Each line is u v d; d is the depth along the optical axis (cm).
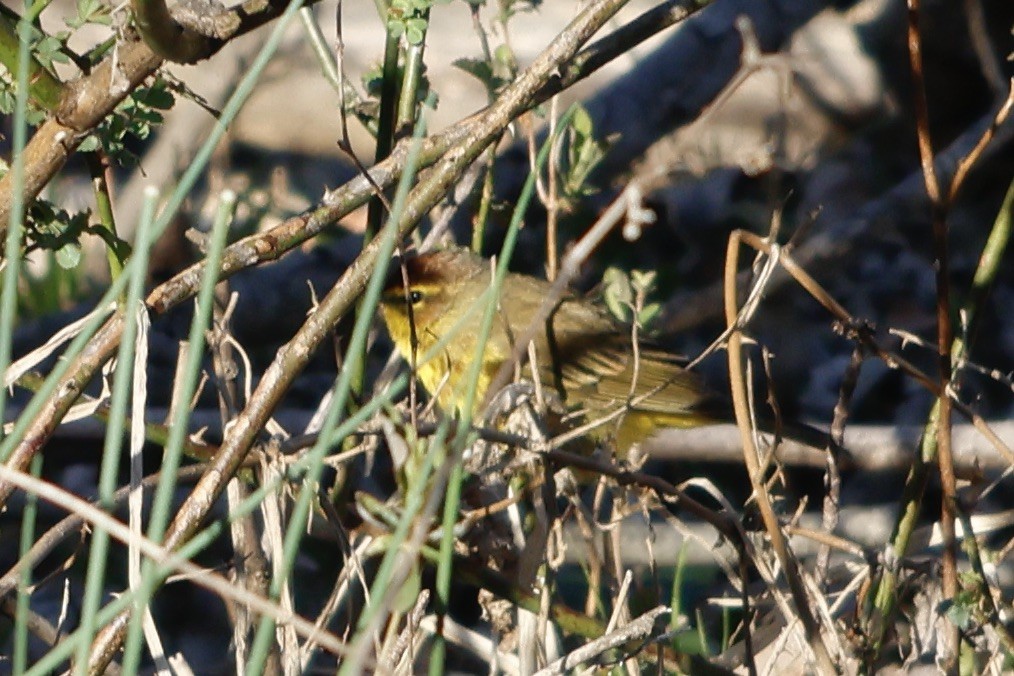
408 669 663
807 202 1662
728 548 1009
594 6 707
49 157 694
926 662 798
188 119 1605
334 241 1501
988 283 823
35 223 723
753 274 843
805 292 1534
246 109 1805
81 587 1137
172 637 1128
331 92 1797
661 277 1530
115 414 534
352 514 805
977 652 803
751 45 750
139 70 686
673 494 720
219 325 820
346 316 927
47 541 702
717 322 1505
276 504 709
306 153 1817
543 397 753
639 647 711
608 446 846
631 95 1575
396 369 959
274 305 1323
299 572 1105
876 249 1598
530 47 1770
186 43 675
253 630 771
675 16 793
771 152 1102
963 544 848
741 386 730
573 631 766
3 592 684
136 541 511
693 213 1577
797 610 750
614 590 823
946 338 800
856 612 789
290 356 677
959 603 734
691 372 1175
